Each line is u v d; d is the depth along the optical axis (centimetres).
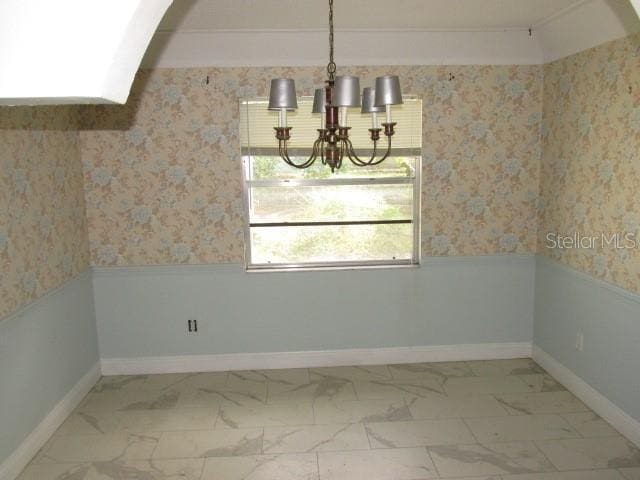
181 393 359
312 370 394
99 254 380
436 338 404
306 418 321
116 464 276
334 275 392
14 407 267
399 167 390
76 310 350
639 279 279
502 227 394
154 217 378
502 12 316
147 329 390
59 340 322
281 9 302
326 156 202
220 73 365
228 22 326
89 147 368
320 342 399
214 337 394
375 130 203
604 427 304
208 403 343
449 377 377
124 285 384
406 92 373
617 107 293
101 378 385
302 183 387
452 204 389
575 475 260
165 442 296
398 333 402
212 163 374
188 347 394
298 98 371
